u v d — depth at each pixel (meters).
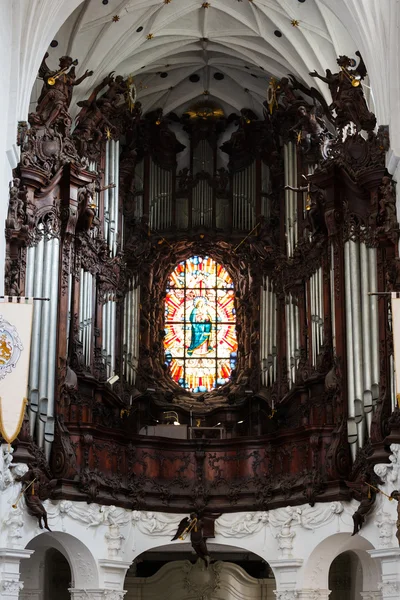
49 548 28.67
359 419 24.25
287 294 30.84
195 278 33.97
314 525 25.20
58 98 26.27
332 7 27.28
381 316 24.03
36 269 24.94
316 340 28.16
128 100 31.89
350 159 25.73
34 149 25.36
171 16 30.50
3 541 22.09
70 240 26.06
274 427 31.23
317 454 25.55
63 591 29.81
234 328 33.56
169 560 31.62
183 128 35.25
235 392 32.38
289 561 25.34
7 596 21.98
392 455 22.33
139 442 27.08
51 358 24.59
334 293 25.69
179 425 29.00
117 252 31.11
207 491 27.03
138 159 34.34
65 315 25.48
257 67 32.72
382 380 23.62
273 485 26.55
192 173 34.72
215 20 31.08
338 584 30.33
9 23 24.44
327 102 30.94
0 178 23.22
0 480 21.52
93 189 28.55
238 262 33.75
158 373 32.66
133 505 26.38
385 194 24.33
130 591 30.80
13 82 24.23
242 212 34.16
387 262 23.95
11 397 20.62
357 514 23.30
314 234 27.64
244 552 30.95
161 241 33.91
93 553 24.98
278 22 30.00
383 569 22.47
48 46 27.39
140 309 33.06
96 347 29.44
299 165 31.34
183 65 33.25
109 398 29.03
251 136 34.31
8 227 23.72
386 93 25.23
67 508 24.38
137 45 30.94
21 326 20.92
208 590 30.80
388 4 24.84
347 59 26.89
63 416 24.94
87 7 29.02
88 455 25.39
